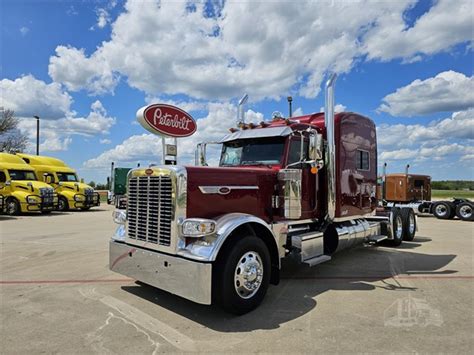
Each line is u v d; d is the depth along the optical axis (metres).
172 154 6.54
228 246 4.30
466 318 4.23
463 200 17.11
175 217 4.32
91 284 5.62
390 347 3.48
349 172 6.94
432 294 5.17
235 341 3.63
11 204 17.95
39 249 8.60
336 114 6.74
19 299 4.90
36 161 21.02
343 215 6.72
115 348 3.47
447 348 3.46
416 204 18.22
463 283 5.75
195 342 3.61
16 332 3.84
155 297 4.98
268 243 4.94
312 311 4.48
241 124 6.59
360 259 7.65
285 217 5.43
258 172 5.27
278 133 5.84
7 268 6.69
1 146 29.83
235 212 4.85
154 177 4.63
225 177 4.80
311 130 5.84
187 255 4.18
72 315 4.32
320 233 6.09
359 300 4.90
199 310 4.50
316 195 6.29
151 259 4.54
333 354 3.34
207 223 4.13
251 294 4.48
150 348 3.47
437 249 8.88
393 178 18.25
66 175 22.30
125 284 5.62
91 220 15.64
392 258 7.75
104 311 4.45
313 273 6.42
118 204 6.34
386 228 8.52
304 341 3.62
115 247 5.13
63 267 6.75
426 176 19.38
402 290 5.38
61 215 18.25
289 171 5.43
